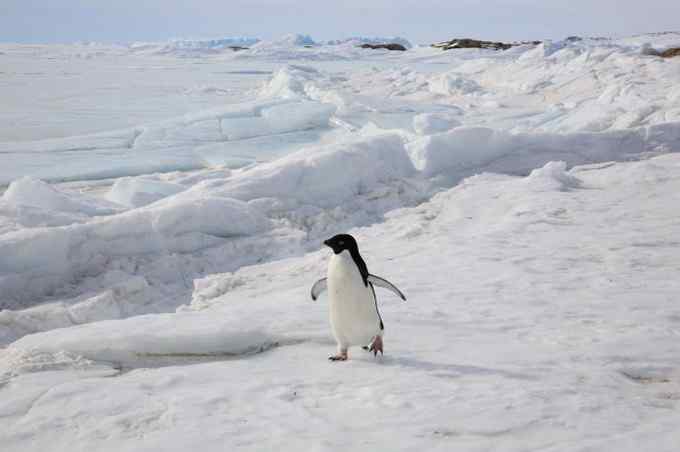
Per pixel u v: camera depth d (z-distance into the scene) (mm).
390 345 5238
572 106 26375
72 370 4816
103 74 56344
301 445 3400
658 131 16797
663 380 4590
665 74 29500
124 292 8930
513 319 5922
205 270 10008
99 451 3443
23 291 8859
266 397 4102
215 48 110500
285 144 22859
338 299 4629
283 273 9070
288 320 5789
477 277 7520
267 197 12617
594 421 3635
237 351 5336
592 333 5469
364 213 12859
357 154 14039
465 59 76562
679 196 11844
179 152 21266
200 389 4293
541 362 4773
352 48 103875
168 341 5195
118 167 18734
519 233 9781
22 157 20062
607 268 7754
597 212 10922
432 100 34031
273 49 99500
